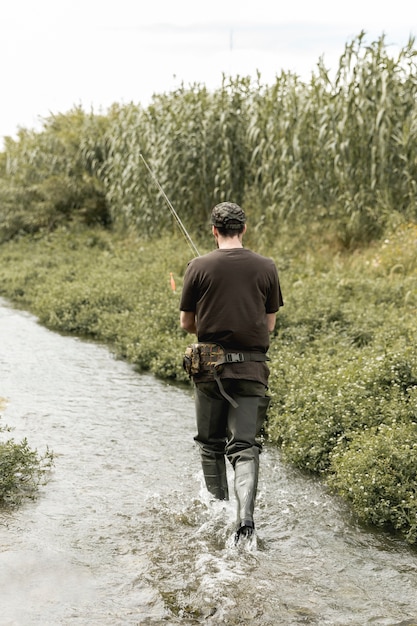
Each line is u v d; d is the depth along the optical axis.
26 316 16.88
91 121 30.59
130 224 24.75
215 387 5.77
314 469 7.28
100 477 7.00
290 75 19.95
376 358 8.73
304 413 7.94
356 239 17.92
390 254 15.82
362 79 17.69
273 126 19.95
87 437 8.22
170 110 22.77
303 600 4.79
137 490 6.70
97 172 28.91
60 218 28.02
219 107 22.02
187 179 22.52
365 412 7.50
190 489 6.74
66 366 11.88
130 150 24.69
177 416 9.15
